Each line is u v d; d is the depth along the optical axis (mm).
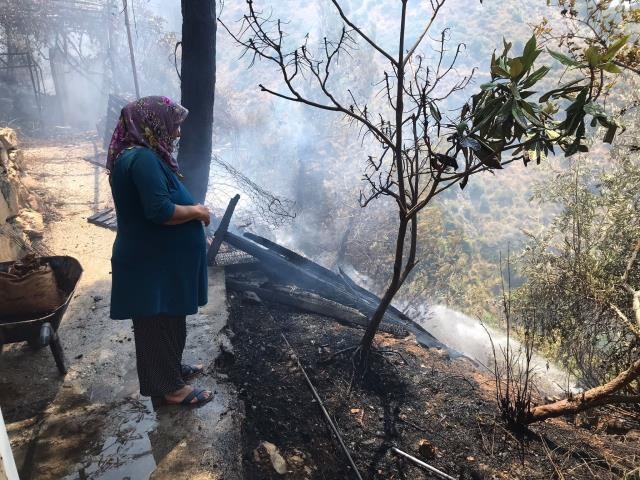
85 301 4496
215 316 4199
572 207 5992
